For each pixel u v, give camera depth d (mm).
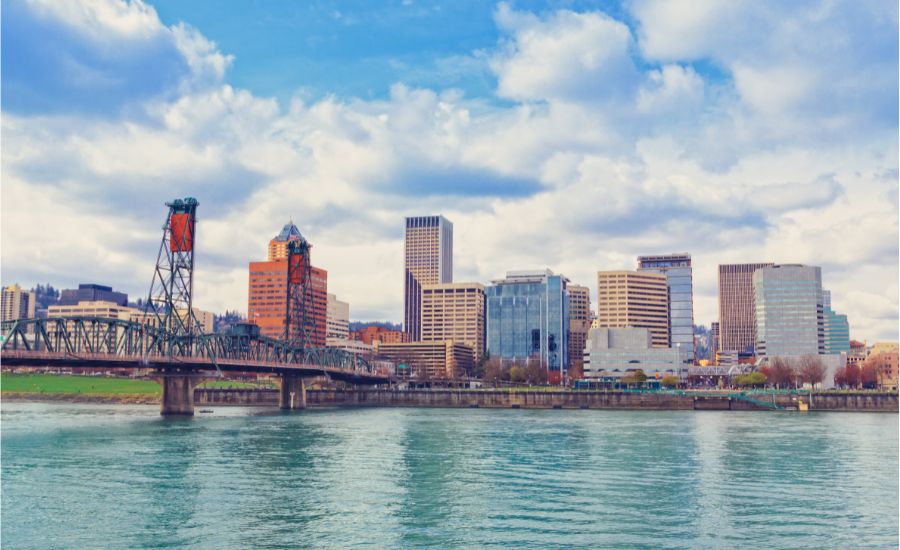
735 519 74062
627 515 75500
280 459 112125
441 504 80312
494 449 125625
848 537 68000
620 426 178000
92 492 85188
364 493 85938
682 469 103562
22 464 104938
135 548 63719
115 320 169000
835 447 129750
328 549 63969
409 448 127062
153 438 140000
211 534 68000
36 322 149375
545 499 82938
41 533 68062
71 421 182875
